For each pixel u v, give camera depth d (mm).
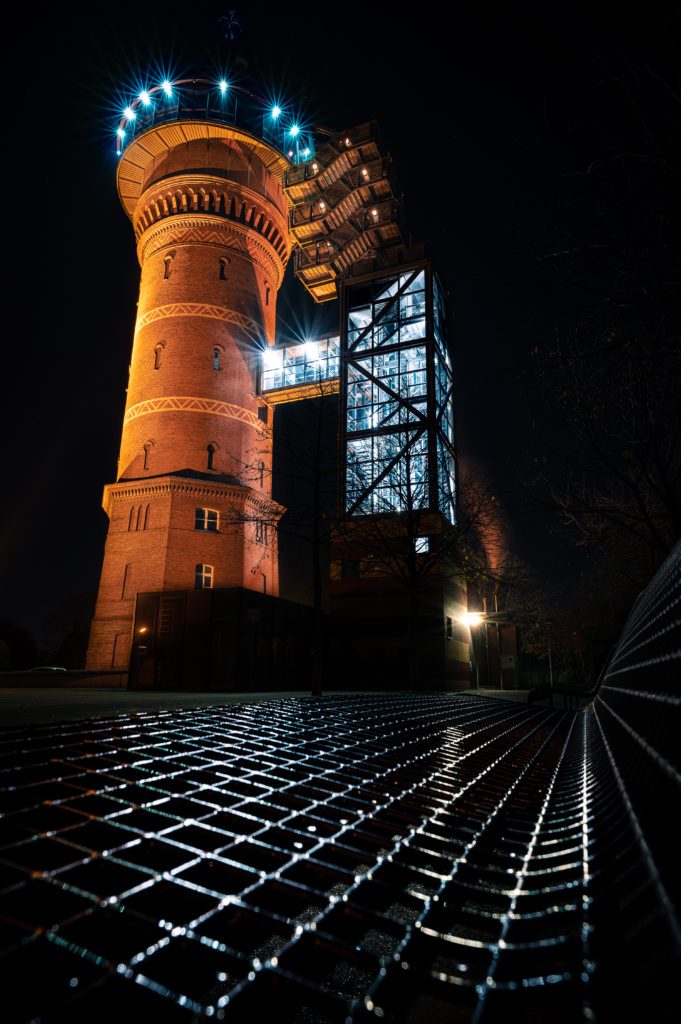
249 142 47438
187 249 44875
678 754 2449
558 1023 2289
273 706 9555
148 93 47844
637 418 10688
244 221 46719
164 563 36750
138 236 49375
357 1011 2105
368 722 9172
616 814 3457
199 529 38438
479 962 2773
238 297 45156
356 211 46000
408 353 36812
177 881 3229
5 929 2611
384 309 38188
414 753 7551
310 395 44438
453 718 11547
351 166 44250
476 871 3711
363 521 30344
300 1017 2633
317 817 4586
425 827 4738
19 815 3678
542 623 56000
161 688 27016
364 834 4316
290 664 30266
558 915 2703
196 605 27562
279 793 4973
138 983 2238
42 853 3389
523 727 12484
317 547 19453
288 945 2738
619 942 2102
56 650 67250
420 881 3645
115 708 9633
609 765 4695
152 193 46406
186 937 2670
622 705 5562
